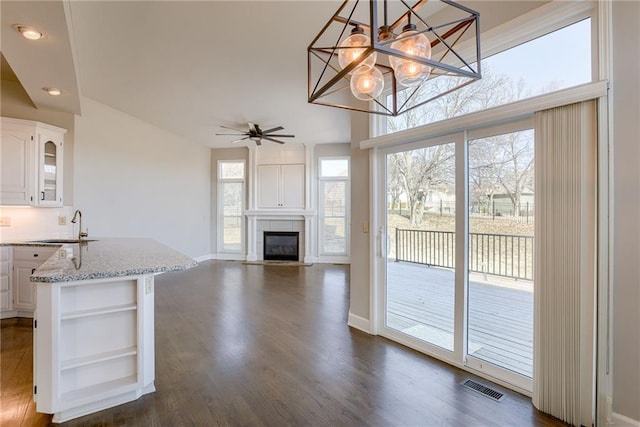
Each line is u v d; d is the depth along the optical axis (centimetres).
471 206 266
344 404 220
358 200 362
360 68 167
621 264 183
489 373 252
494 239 250
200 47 338
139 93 471
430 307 296
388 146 331
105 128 536
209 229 848
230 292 513
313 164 813
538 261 214
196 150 788
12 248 386
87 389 211
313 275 651
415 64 156
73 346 212
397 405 219
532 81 227
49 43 280
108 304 224
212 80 423
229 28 303
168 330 349
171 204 698
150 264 234
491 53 248
